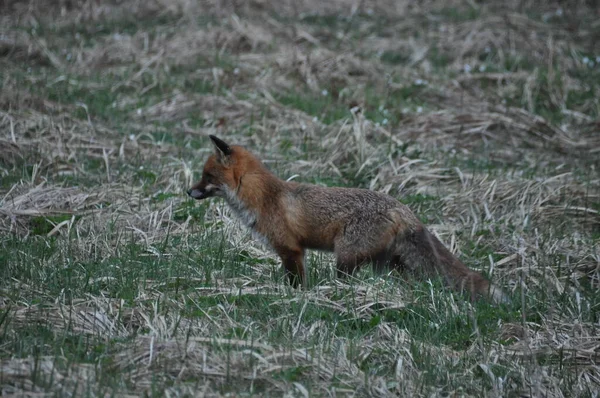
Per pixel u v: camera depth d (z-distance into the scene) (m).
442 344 9.19
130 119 17.70
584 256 11.89
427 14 26.89
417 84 20.27
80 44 22.97
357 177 14.61
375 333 9.15
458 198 13.80
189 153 15.70
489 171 14.97
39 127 15.76
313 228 10.59
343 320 9.33
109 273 10.34
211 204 13.27
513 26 24.28
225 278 10.47
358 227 10.39
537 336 9.45
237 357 7.96
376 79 20.64
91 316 8.81
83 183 13.92
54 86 19.16
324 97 19.50
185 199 13.34
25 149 14.81
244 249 11.70
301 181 14.32
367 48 23.23
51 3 27.14
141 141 16.11
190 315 9.12
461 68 22.09
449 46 23.62
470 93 20.28
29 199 12.79
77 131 16.16
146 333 8.68
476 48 23.23
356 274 10.55
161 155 15.56
